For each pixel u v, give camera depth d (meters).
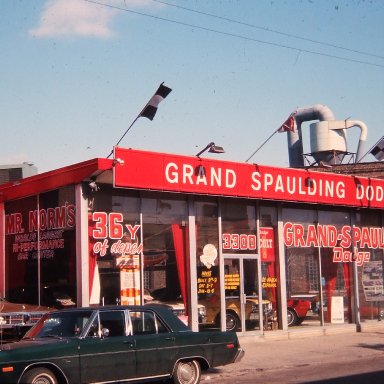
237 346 12.23
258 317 19.94
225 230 19.44
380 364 14.62
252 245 20.06
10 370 9.40
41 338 10.51
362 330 22.67
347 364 14.75
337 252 22.64
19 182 18.69
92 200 16.88
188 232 18.50
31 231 18.39
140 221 17.61
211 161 18.16
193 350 11.52
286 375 13.19
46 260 17.73
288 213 21.23
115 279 16.95
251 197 19.08
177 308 17.97
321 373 13.30
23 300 18.33
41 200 18.12
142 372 10.81
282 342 19.39
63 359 9.89
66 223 17.12
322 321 21.81
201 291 18.58
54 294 17.22
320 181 21.06
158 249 17.89
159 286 17.78
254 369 14.18
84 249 16.48
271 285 20.52
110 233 17.03
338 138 36.34
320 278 21.94
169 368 11.18
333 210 22.70
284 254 20.88
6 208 19.44
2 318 15.02
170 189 17.16
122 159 16.16
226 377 13.09
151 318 11.27
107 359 10.37
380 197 23.23
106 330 10.50
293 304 20.98
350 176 22.16
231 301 19.30
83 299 16.28
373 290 23.61
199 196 18.89
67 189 17.19
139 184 16.47
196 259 18.56
